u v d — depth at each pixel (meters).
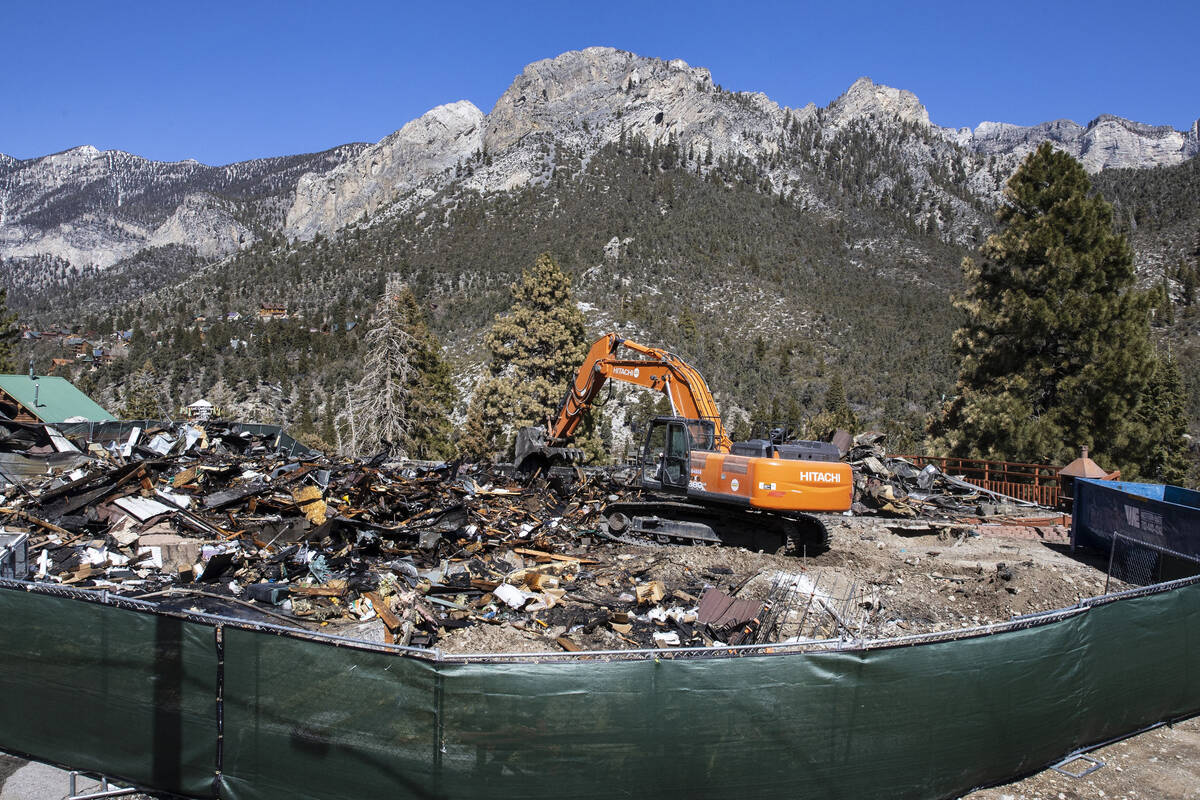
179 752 5.96
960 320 162.00
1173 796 6.71
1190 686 8.24
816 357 138.50
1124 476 28.95
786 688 5.61
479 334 139.75
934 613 11.89
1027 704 6.73
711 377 118.56
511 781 5.29
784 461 14.70
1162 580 13.77
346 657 5.50
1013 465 28.39
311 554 12.67
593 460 42.34
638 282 167.00
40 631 6.38
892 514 21.02
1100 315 29.02
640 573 13.41
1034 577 13.82
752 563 14.30
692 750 5.45
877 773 5.93
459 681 5.28
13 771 6.35
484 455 44.66
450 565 13.07
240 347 163.25
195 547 13.48
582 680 5.33
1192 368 99.38
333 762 5.53
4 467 21.39
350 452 44.53
